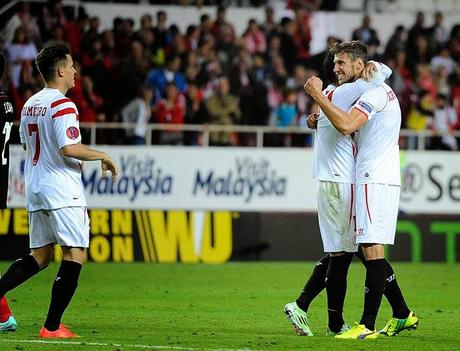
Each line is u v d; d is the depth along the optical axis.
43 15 74.94
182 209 67.19
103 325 35.72
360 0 82.31
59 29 74.50
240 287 52.09
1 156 32.62
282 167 68.25
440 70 78.00
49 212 30.97
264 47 77.19
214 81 74.94
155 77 73.38
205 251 67.31
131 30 75.31
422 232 69.19
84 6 77.62
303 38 78.62
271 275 58.94
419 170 69.06
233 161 67.75
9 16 74.19
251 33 77.25
